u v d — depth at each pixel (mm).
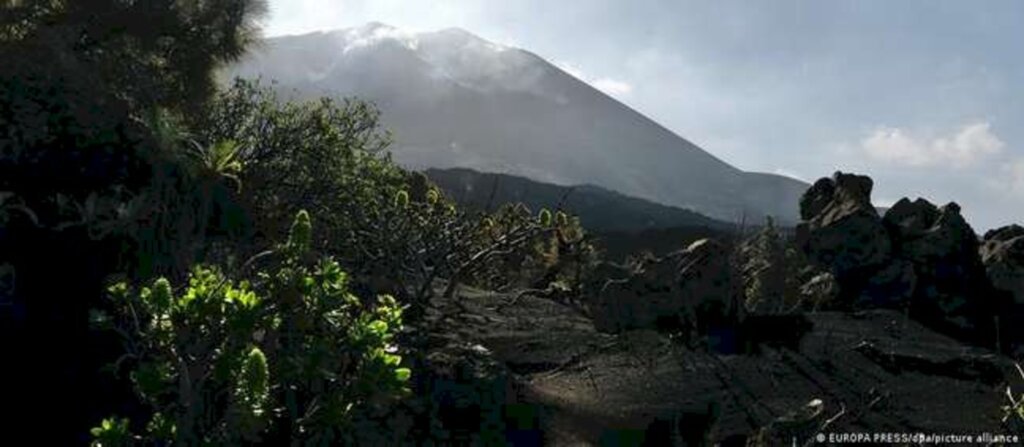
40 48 19219
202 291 11047
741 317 20844
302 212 13039
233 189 21172
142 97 21078
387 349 12398
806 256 26625
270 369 11750
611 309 20969
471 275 30406
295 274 12273
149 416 14844
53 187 16875
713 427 15062
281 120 22906
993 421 15188
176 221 17844
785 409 15617
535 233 27141
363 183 23297
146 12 23062
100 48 21922
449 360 16453
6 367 14609
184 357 11250
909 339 20484
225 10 24438
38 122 17406
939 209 25688
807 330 20609
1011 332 22219
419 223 23859
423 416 14570
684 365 17891
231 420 10938
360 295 20812
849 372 17719
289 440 12977
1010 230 25984
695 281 20672
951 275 23625
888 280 24328
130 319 15516
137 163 17953
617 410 15828
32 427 14031
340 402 12070
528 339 19891
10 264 15836
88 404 14664
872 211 25797
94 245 16672
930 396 16484
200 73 24047
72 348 15430
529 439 14672
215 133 22828
